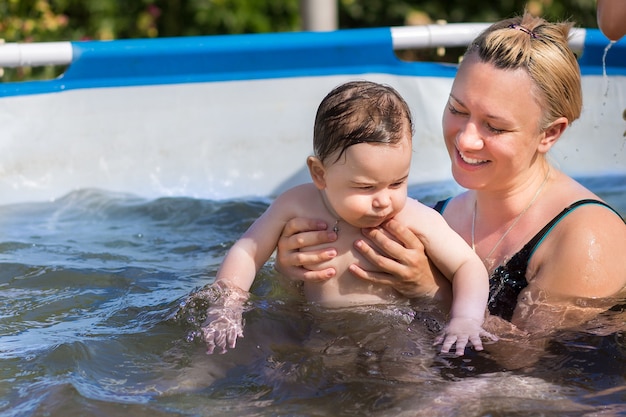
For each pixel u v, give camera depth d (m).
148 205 4.25
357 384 2.31
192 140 4.59
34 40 6.63
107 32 7.20
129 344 2.57
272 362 2.43
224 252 3.58
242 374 2.39
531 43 2.67
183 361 2.46
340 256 2.79
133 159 4.50
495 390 2.26
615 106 4.77
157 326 2.69
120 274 3.25
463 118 2.74
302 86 4.73
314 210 2.83
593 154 4.72
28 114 4.36
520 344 2.49
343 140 2.61
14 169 4.29
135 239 3.76
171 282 3.18
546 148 2.78
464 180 2.80
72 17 7.30
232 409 2.21
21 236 3.76
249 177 4.62
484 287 2.71
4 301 2.99
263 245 2.87
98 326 2.73
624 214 3.93
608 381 2.30
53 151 4.38
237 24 7.41
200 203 4.27
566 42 2.76
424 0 8.18
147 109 4.55
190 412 2.20
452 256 2.75
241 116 4.65
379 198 2.64
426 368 2.39
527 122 2.67
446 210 3.17
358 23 8.36
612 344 2.46
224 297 2.73
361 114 2.61
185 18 7.59
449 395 2.24
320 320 2.67
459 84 2.72
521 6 7.86
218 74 4.66
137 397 2.28
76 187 4.39
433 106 4.76
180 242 3.72
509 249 2.83
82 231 3.87
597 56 4.82
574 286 2.60
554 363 2.39
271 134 4.67
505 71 2.63
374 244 2.78
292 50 4.71
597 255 2.60
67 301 2.98
